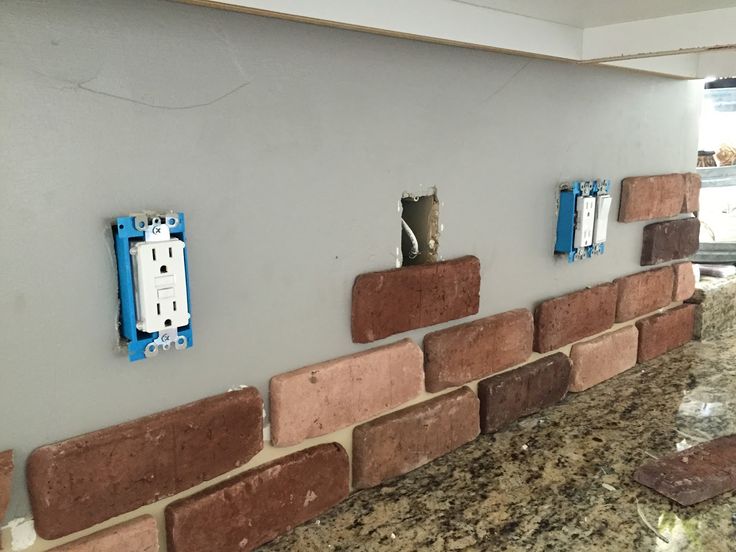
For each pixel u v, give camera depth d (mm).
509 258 1365
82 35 719
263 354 972
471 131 1222
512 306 1396
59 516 772
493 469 1210
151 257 784
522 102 1312
